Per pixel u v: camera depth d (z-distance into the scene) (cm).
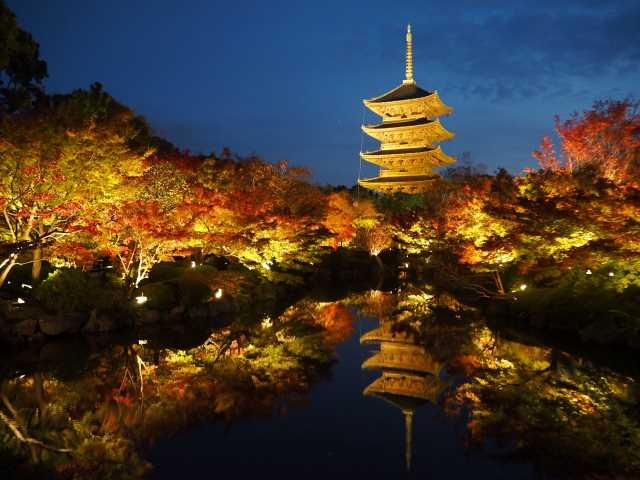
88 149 1669
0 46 2530
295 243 3234
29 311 1820
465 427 1093
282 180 3378
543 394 1321
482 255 2430
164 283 2419
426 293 3781
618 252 1559
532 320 2255
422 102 6600
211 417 1157
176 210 2194
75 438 1016
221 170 2705
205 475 861
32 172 1639
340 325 2523
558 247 1900
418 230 3722
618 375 1500
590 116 2078
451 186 3516
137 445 990
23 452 942
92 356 1666
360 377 1541
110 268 2578
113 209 1953
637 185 1628
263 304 3044
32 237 1980
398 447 991
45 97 3103
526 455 938
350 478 853
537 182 2091
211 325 2309
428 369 1622
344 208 5584
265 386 1409
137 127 3017
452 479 844
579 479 831
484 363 1678
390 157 6625
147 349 1802
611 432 1049
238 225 2578
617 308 1844
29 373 1463
